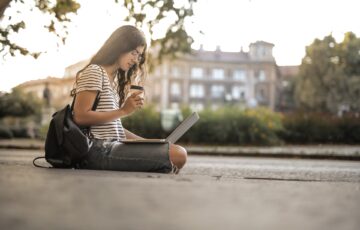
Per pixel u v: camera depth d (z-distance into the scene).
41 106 28.77
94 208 1.17
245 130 13.88
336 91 40.53
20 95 28.69
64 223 0.98
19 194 1.36
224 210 1.21
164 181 1.89
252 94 67.19
